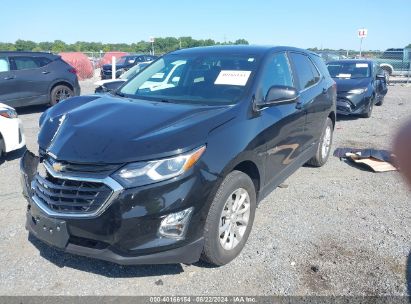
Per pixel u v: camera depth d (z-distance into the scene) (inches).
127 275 124.7
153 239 108.5
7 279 122.0
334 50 975.6
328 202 182.1
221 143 119.9
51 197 114.5
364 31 883.4
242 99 140.8
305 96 187.3
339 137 323.6
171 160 108.3
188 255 113.7
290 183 207.2
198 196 111.3
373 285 119.6
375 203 181.5
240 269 127.7
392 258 134.0
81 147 114.1
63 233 111.3
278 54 176.1
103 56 1240.8
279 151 157.8
